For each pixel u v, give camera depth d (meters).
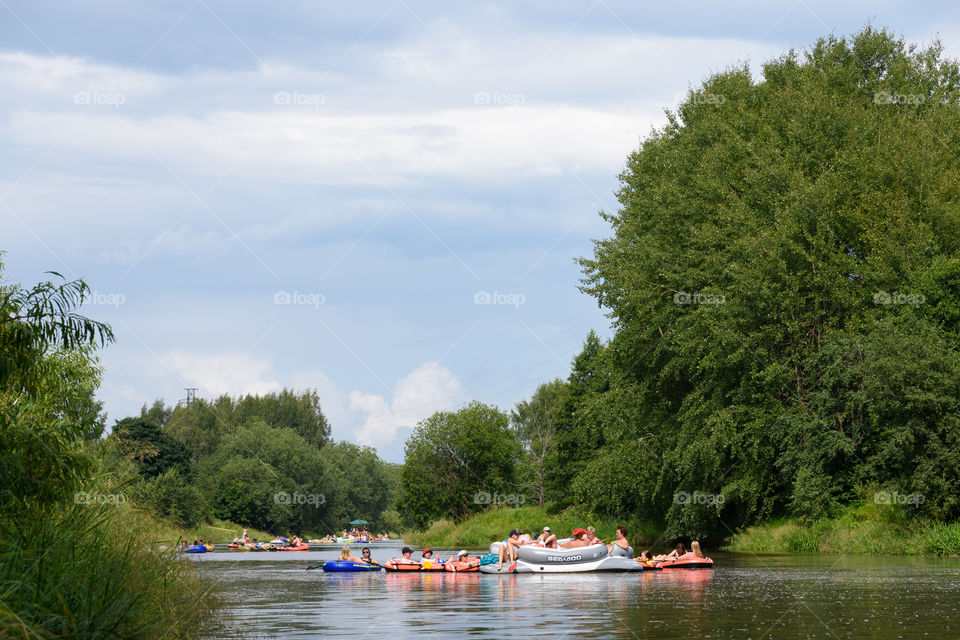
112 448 17.66
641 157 47.66
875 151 40.09
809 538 36.34
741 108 42.88
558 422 76.81
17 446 10.98
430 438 90.06
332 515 145.38
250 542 79.81
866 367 33.75
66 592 9.90
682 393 43.94
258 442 136.75
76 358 18.77
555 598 18.14
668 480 42.47
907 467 33.75
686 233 41.16
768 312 37.47
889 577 22.02
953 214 38.47
